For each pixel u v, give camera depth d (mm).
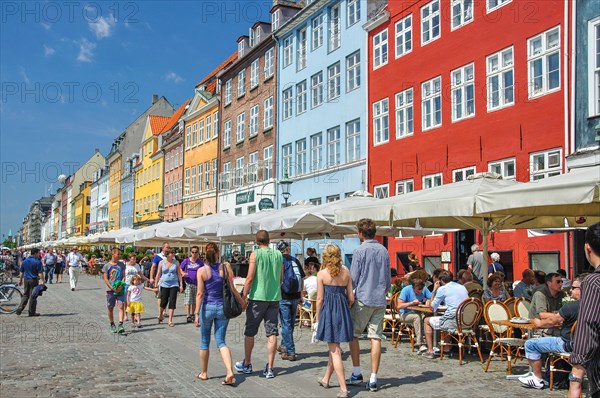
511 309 10344
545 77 17484
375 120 26453
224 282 8422
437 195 10961
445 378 8641
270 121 37062
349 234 19719
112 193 84688
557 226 12672
